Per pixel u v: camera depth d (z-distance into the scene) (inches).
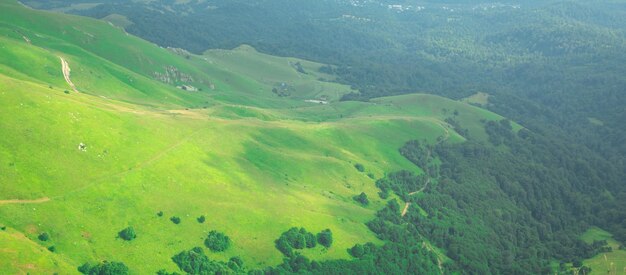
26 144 7308.1
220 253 7554.1
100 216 7017.7
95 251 6535.4
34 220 6412.4
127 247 6830.7
